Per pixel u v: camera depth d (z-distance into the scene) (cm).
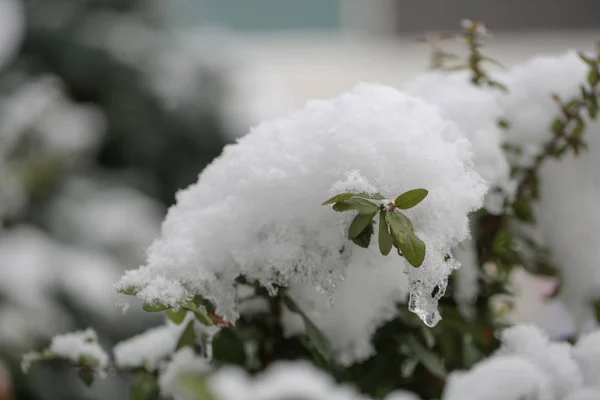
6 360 204
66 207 284
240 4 445
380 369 79
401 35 438
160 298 66
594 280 83
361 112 69
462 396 67
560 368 69
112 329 243
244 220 68
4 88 349
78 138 290
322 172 68
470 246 82
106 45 361
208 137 361
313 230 68
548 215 84
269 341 77
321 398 59
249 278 69
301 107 74
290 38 441
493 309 88
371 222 67
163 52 373
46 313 226
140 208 316
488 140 79
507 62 415
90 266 255
